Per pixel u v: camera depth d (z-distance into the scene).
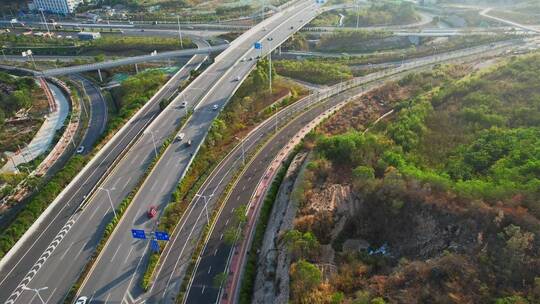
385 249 105.88
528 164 111.88
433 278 84.75
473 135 147.50
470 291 79.62
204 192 144.12
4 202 149.75
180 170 149.25
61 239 120.81
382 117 183.88
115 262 113.19
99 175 150.00
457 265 84.69
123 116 185.25
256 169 157.00
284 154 166.00
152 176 146.25
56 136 191.38
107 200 135.62
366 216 111.00
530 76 182.38
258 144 173.25
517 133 137.62
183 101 196.38
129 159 155.25
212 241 122.56
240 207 127.38
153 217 128.50
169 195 137.88
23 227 122.12
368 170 118.12
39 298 103.56
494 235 89.00
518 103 162.12
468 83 186.62
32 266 112.38
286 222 115.56
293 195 120.44
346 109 198.38
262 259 112.19
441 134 153.00
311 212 113.62
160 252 117.50
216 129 172.25
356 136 141.62
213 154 165.62
